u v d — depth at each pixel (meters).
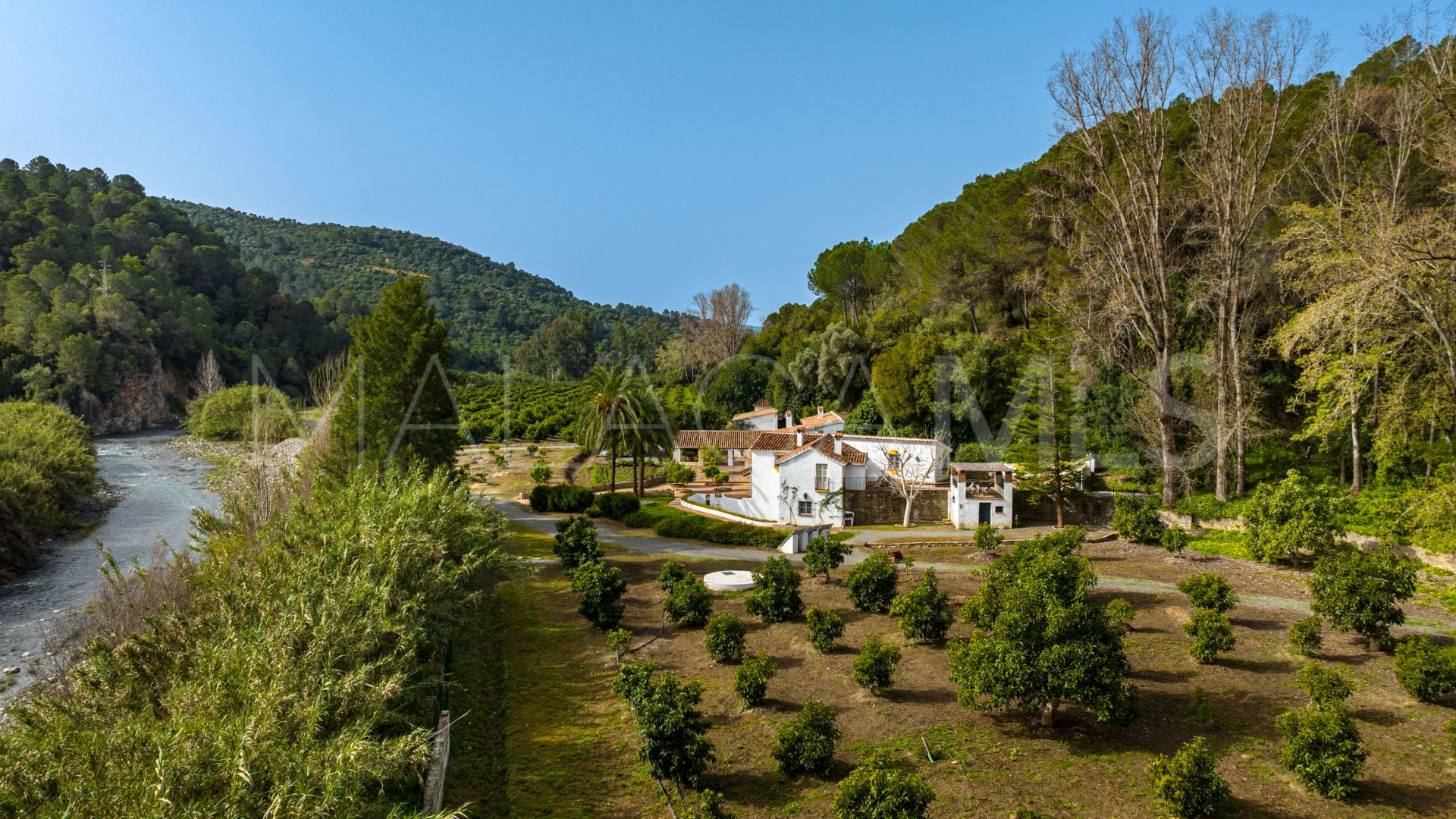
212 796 10.45
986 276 65.75
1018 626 17.05
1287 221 42.06
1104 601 27.28
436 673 21.62
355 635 15.42
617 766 17.11
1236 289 41.16
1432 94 33.31
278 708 12.16
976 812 13.88
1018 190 61.72
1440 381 32.34
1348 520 33.47
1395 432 34.88
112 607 21.92
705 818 13.50
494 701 21.67
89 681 13.89
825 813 14.37
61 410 78.75
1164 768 13.68
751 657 22.91
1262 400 46.22
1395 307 30.16
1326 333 32.41
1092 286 47.69
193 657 14.45
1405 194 38.53
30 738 11.80
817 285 103.69
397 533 21.34
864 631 25.00
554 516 51.75
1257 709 17.88
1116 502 40.34
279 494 30.59
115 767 10.70
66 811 9.43
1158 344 42.81
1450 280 28.89
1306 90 47.56
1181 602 26.80
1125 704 16.08
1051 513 47.81
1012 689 16.61
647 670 19.55
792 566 35.91
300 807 9.99
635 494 55.97
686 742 15.55
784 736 15.99
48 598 35.25
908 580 31.64
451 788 16.38
